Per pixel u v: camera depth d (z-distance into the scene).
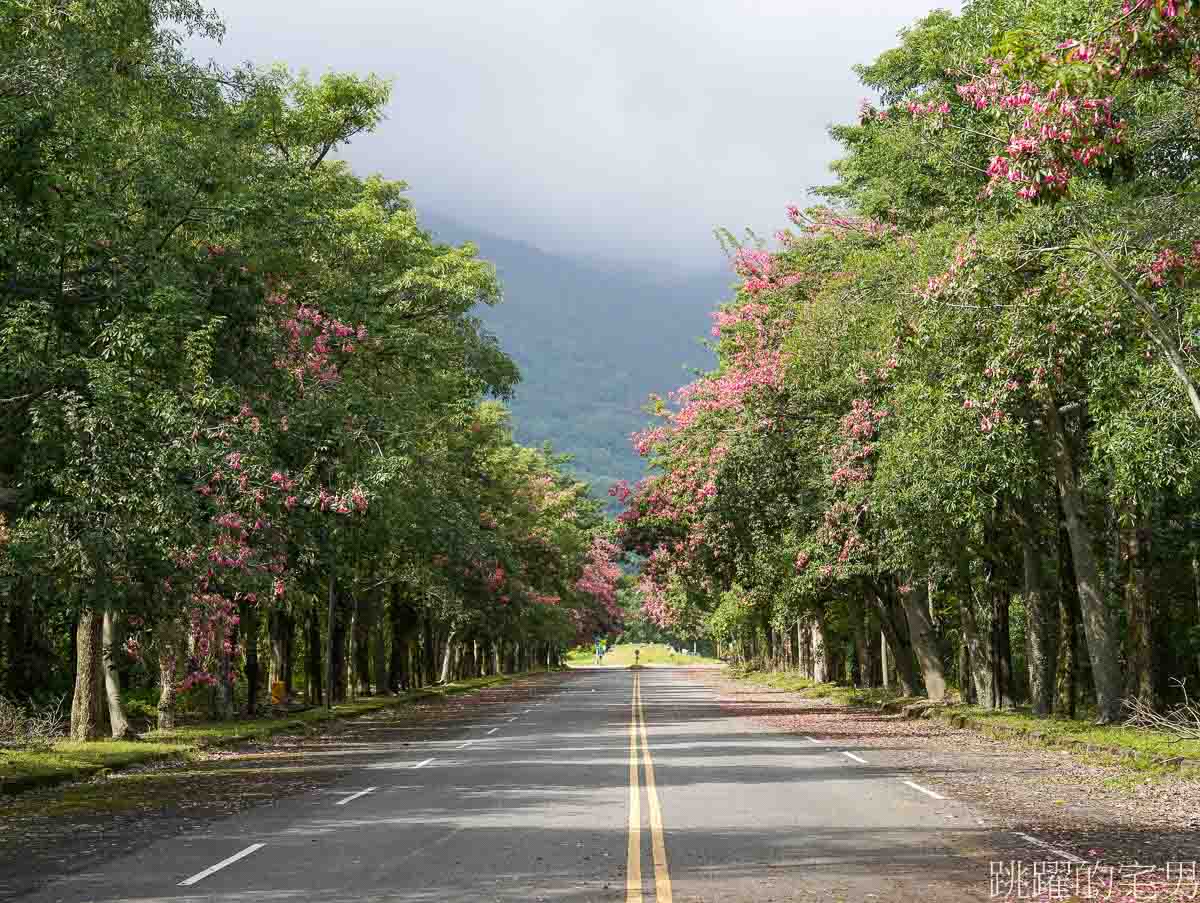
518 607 75.69
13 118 17.58
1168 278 16.61
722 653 152.25
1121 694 26.67
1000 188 19.22
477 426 51.59
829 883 10.03
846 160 39.00
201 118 23.28
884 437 29.84
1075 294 17.31
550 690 66.12
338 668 48.75
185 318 19.42
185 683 31.94
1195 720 25.05
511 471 72.94
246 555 24.27
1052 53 12.84
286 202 23.28
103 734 27.23
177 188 20.25
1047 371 17.97
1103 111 12.50
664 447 50.28
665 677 97.12
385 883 10.19
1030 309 17.48
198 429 19.98
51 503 17.89
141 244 19.91
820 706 45.31
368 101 36.00
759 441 37.47
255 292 22.47
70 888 10.20
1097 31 12.17
